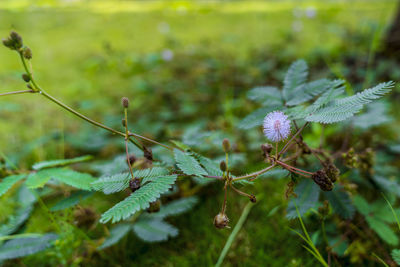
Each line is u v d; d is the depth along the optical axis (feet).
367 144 1.68
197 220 1.44
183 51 4.09
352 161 1.24
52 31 5.74
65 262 1.24
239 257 1.29
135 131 2.04
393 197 1.27
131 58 3.50
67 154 1.98
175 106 2.67
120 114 2.58
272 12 6.35
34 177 1.13
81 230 1.31
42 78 3.48
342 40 3.68
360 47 3.30
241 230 1.38
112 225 1.37
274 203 1.45
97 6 8.36
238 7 7.45
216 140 1.42
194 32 5.26
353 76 2.58
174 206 1.31
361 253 1.22
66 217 1.27
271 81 2.91
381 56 2.92
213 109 2.52
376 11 5.49
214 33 5.08
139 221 1.29
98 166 1.31
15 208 1.45
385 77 2.53
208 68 3.40
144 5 8.30
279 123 1.00
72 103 2.84
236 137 1.87
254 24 5.50
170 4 7.72
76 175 1.14
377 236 1.26
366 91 0.94
